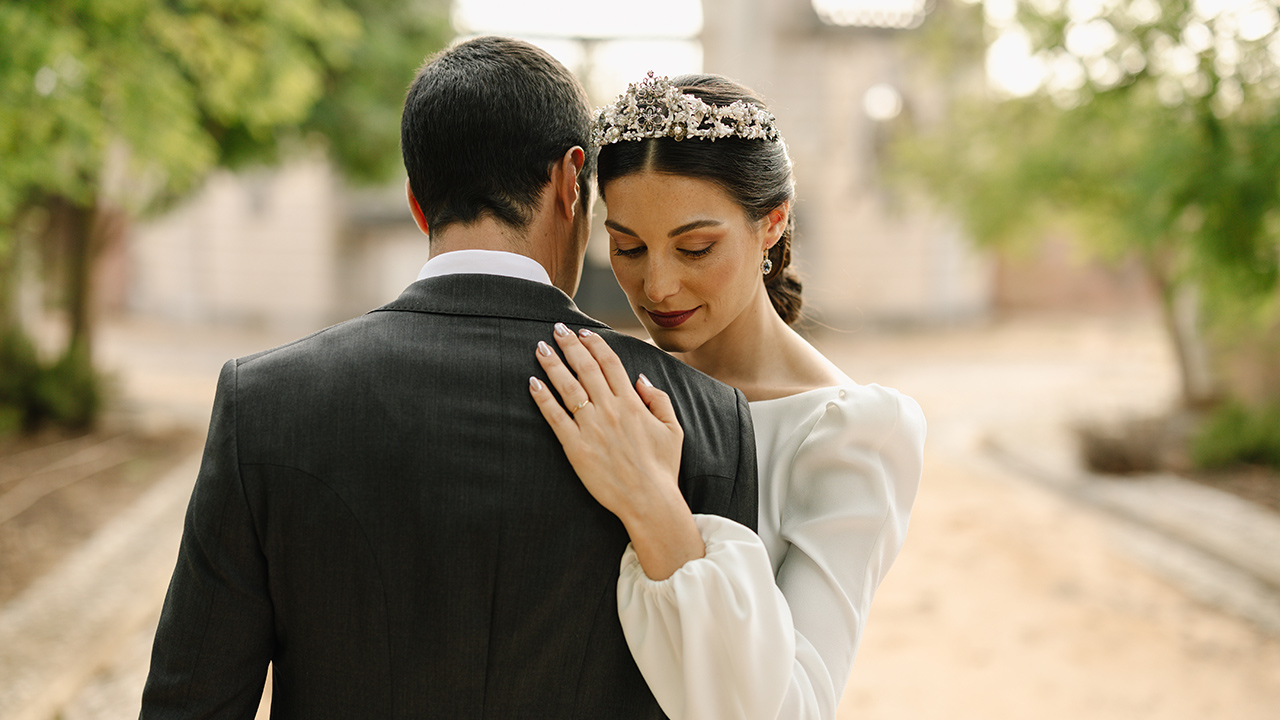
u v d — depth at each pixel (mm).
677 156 1034
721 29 16453
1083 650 4145
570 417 927
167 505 5844
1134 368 12617
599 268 12852
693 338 1148
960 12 8234
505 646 888
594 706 934
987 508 6441
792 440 1173
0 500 5605
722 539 941
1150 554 5391
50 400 7793
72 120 4238
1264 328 6652
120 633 3904
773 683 907
